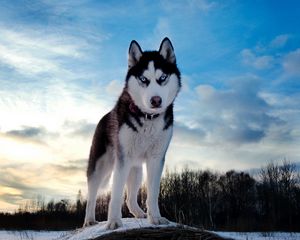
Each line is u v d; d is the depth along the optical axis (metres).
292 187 10.75
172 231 1.26
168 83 1.41
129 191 1.66
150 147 1.44
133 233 1.25
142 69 1.41
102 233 1.29
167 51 1.48
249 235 6.15
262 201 11.20
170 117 1.45
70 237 1.49
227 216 10.13
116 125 1.48
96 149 1.77
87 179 1.79
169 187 8.45
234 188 11.43
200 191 9.55
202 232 1.27
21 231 6.96
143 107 1.39
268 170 11.16
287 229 8.75
